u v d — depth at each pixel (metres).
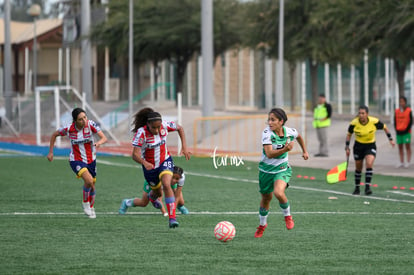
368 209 34.53
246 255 23.30
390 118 88.81
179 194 32.34
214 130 88.44
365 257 23.06
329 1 92.50
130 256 23.11
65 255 23.25
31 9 152.38
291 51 99.44
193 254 23.42
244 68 143.62
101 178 49.91
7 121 105.69
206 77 83.19
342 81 135.25
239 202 37.09
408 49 73.62
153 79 144.38
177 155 71.44
